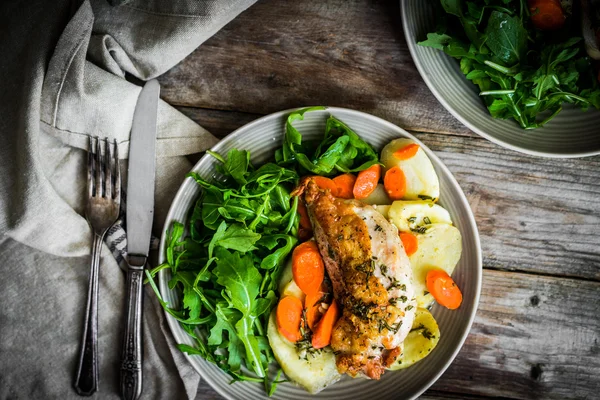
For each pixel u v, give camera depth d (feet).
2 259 2.01
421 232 1.89
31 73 1.92
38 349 2.00
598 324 2.05
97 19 1.97
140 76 2.01
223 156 1.91
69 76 1.91
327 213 1.82
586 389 2.05
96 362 1.96
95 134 1.94
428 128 2.04
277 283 1.89
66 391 1.99
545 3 1.86
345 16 2.04
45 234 1.95
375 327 1.78
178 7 1.94
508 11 1.84
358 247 1.80
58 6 1.97
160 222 2.00
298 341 1.87
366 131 1.93
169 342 1.97
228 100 2.05
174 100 2.05
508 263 2.05
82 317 2.01
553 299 2.05
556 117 1.96
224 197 1.83
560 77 1.87
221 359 1.90
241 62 2.04
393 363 1.87
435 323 1.90
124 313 1.99
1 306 2.00
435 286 1.86
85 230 1.97
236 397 1.92
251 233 1.81
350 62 2.04
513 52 1.85
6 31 1.98
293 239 1.87
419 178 1.89
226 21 1.98
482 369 2.05
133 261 1.94
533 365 2.05
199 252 1.92
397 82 2.04
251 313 1.82
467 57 1.89
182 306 1.94
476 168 2.05
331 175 1.94
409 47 1.90
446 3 1.86
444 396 2.05
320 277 1.87
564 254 2.06
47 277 2.01
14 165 1.95
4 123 1.97
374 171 1.89
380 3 2.04
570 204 2.05
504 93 1.88
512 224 2.05
